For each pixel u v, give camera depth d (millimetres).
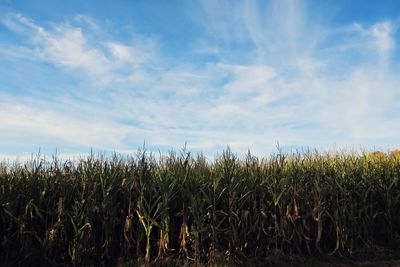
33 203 7723
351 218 8688
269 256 7977
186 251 7719
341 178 9609
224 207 8203
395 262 8172
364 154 12195
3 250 7531
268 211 8461
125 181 8164
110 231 7777
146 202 7723
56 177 8242
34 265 7457
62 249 7672
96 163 8469
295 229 8367
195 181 8250
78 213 7723
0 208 7676
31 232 7395
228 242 8039
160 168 8703
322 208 8531
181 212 7984
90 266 7438
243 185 8570
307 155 11352
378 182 9867
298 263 7922
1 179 8039
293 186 8719
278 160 9727
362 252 8617
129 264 7375
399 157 12156
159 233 7867
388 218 9367
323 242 8727
